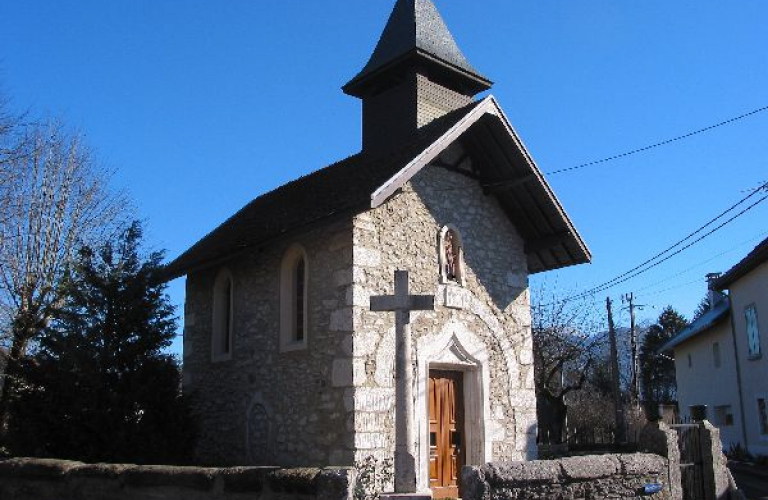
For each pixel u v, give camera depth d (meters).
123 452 13.23
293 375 12.94
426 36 16.34
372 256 12.48
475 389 13.74
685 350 32.50
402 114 15.96
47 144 20.28
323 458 11.97
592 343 29.27
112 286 14.50
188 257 16.31
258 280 14.39
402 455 9.19
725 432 27.00
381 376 12.11
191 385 15.84
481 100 13.55
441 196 14.00
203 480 9.10
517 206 15.08
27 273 19.14
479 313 14.12
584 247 14.99
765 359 21.86
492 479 8.48
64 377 13.48
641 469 9.82
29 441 13.17
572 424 36.75
